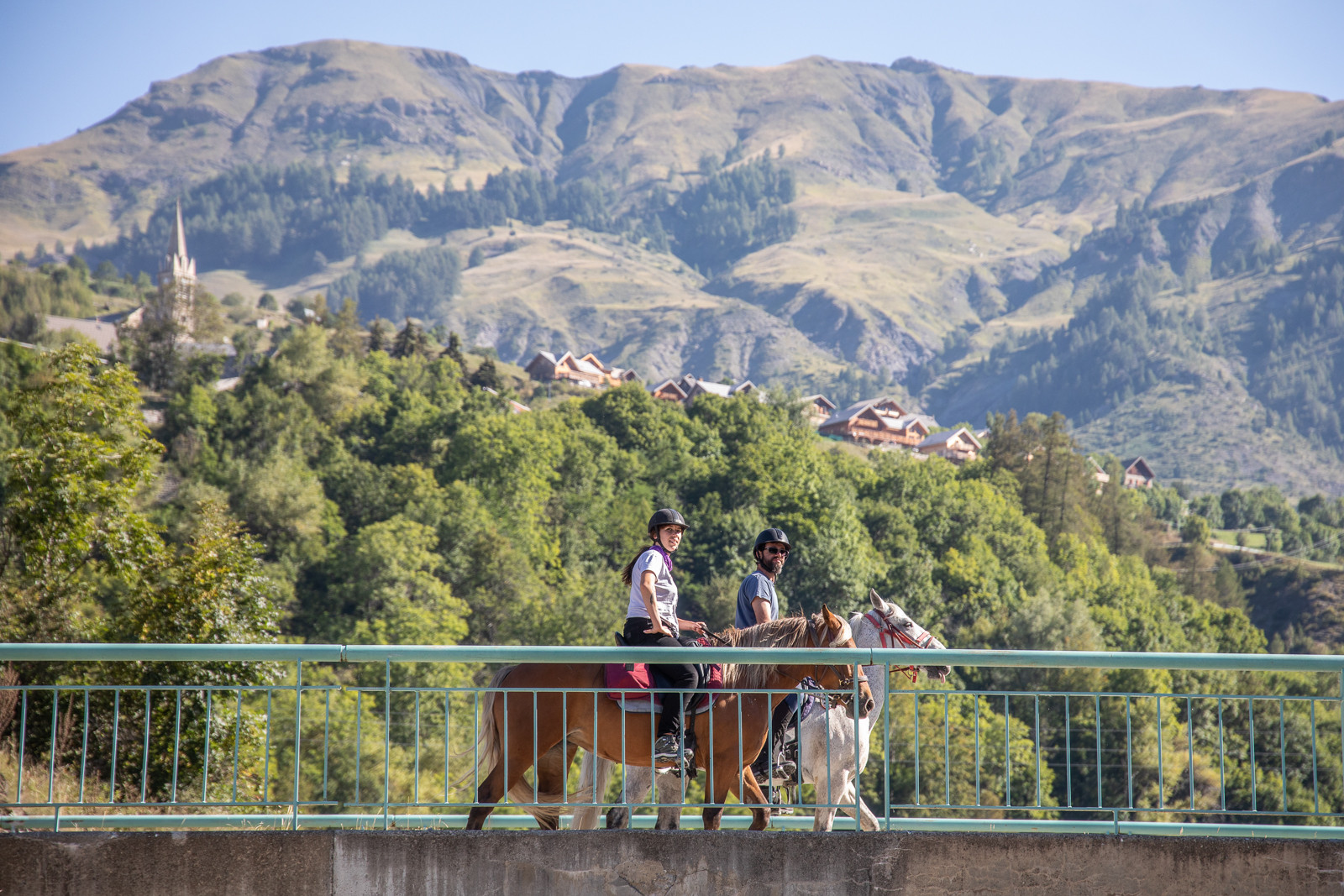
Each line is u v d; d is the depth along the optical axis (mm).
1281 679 32406
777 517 86125
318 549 75750
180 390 117125
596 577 78125
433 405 112875
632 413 116750
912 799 29312
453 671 35906
